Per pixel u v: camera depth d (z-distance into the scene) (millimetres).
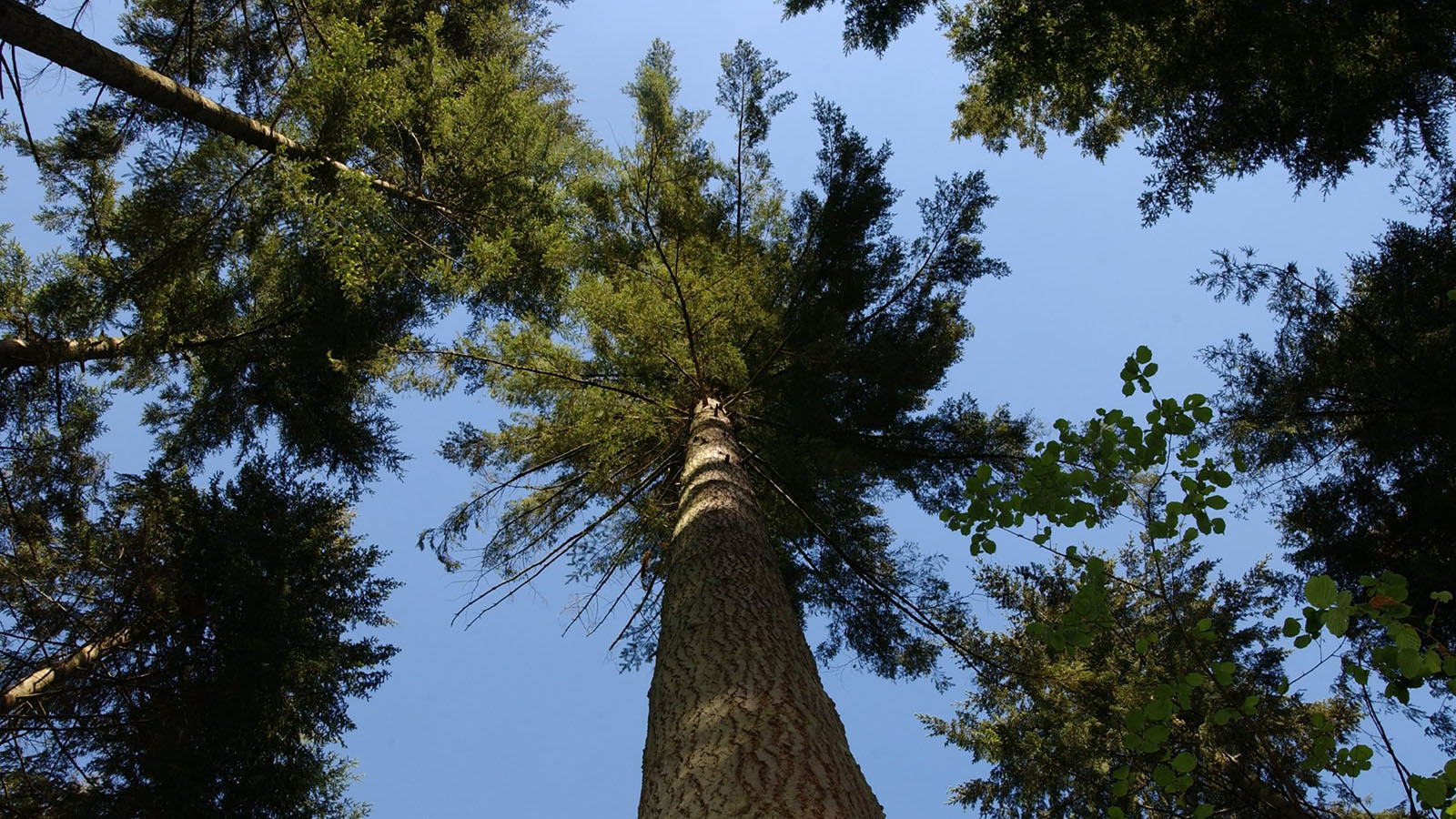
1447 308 5926
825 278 8562
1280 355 6797
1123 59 7629
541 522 8023
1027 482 3344
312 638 7586
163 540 7238
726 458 6293
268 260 8234
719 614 3752
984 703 7965
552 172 8312
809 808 2309
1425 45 5918
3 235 7531
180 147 6543
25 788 6289
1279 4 5918
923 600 8133
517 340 7059
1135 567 8031
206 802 6688
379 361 6945
